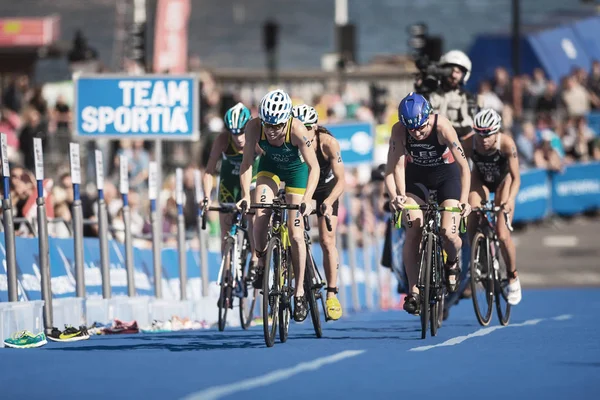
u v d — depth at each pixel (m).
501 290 30.22
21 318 24.52
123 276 33.66
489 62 81.69
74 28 181.62
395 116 64.06
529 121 71.12
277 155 24.20
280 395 15.90
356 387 16.73
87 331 27.00
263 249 23.80
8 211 25.19
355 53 103.62
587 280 53.50
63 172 37.53
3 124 57.16
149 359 20.38
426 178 26.36
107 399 15.64
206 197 28.80
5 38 83.50
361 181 56.03
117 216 38.94
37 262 29.69
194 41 188.50
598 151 71.88
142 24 68.12
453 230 26.14
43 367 19.25
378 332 27.70
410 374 18.17
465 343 23.67
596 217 70.56
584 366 19.31
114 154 54.75
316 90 87.50
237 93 77.25
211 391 16.16
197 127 36.69
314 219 46.47
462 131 31.41
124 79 36.88
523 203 65.94
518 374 18.25
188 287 36.75
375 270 49.22
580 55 83.88
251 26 198.00
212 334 27.78
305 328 30.33
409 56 102.94
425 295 24.83
